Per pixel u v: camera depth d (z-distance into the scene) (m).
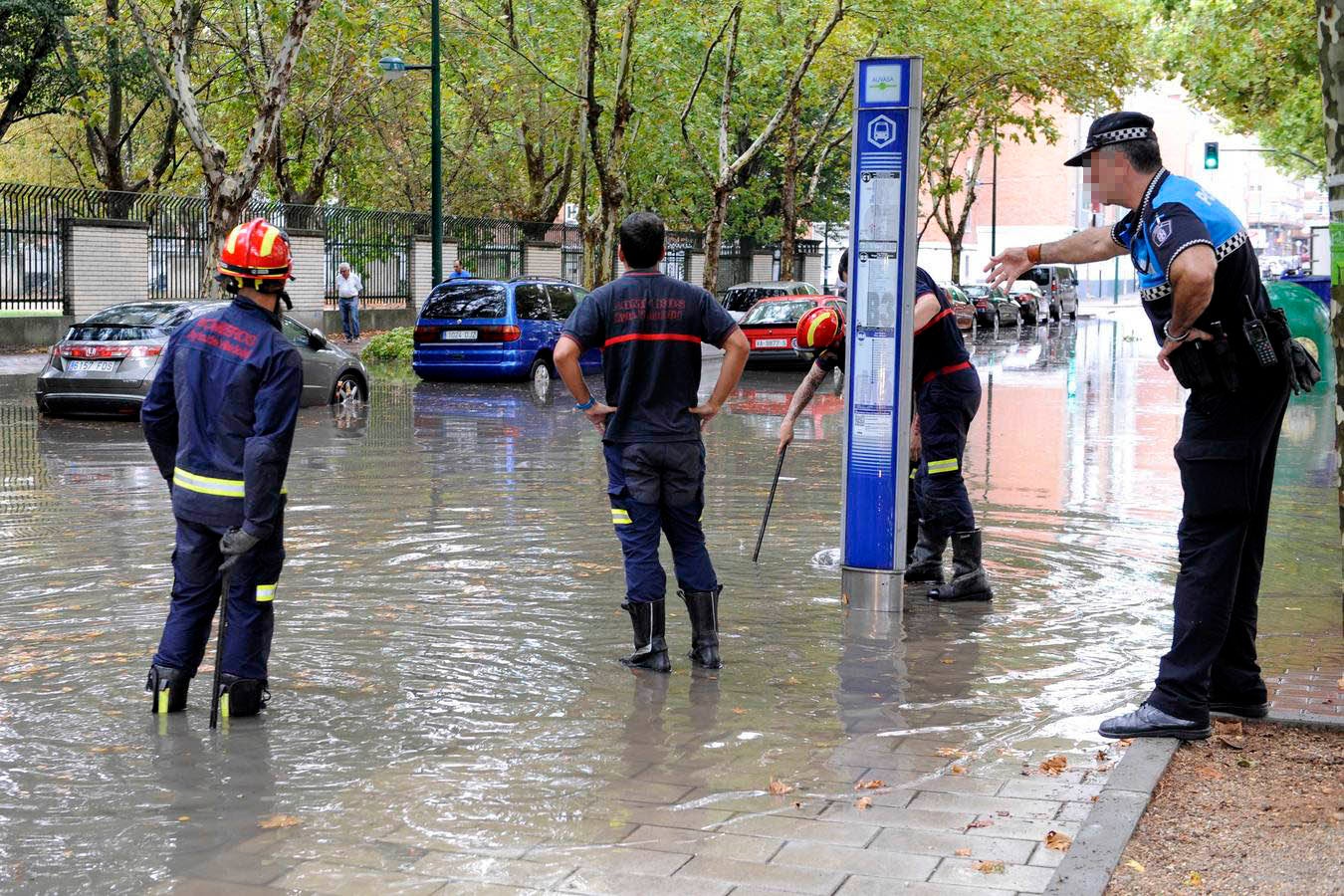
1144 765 4.72
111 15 29.34
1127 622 7.10
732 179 32.50
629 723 5.37
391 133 41.38
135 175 43.91
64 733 5.18
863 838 4.16
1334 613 7.32
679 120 35.81
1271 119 44.44
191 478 5.32
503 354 23.03
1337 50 4.28
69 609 7.17
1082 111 45.16
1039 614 7.28
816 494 11.43
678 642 6.66
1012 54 38.59
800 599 7.57
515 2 32.38
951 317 7.58
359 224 36.94
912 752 5.02
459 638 6.63
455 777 4.73
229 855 4.06
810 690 5.84
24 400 19.56
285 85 22.67
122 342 16.94
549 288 24.59
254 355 5.26
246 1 29.12
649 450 6.09
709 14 32.59
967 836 4.17
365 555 8.67
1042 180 78.69
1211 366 4.95
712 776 4.76
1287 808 4.30
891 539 7.29
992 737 5.20
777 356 27.19
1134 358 32.03
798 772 4.80
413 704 5.59
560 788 4.62
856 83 7.21
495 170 44.38
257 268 5.30
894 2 30.80
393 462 13.40
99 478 12.16
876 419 7.27
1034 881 3.82
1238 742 5.07
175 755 4.94
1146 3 35.00
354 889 3.83
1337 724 5.21
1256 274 5.06
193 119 22.75
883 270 7.19
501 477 12.35
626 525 6.20
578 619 7.03
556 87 33.00
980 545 7.63
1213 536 5.06
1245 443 4.97
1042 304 54.12
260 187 41.03
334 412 18.59
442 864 3.99
